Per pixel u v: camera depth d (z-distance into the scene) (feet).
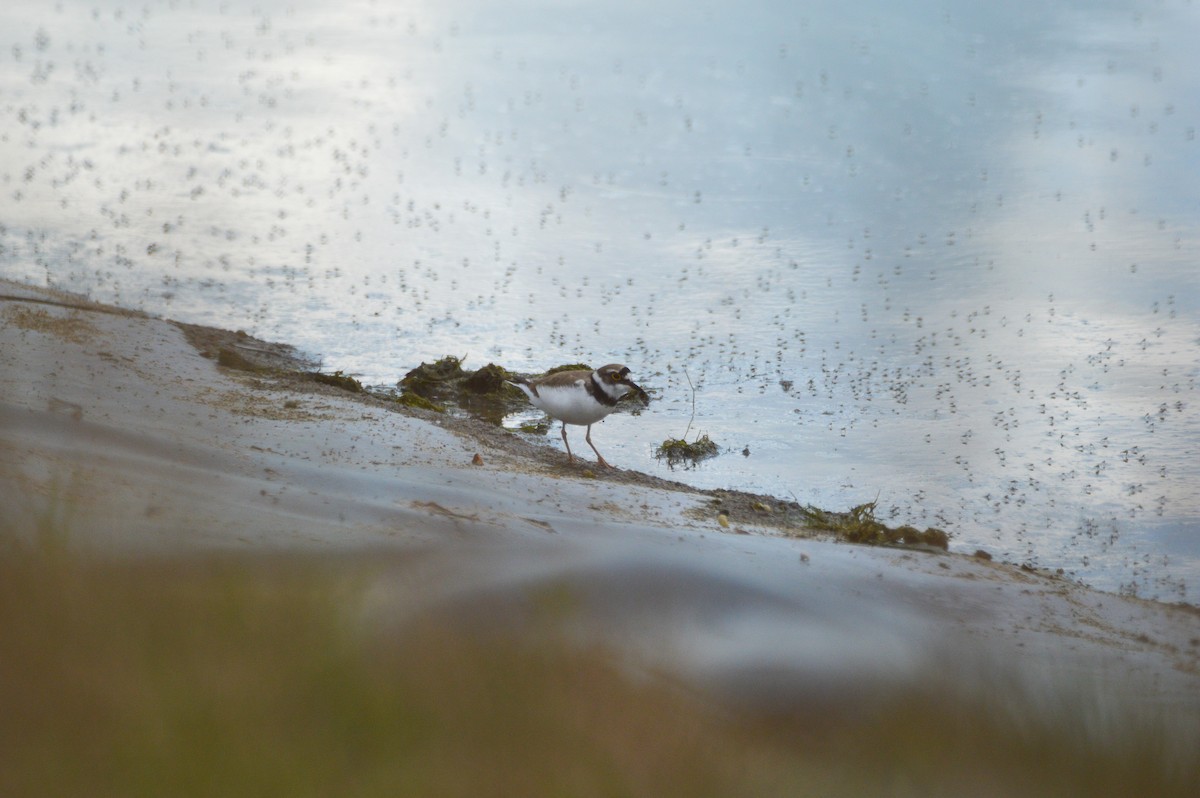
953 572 138.62
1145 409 204.13
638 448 190.80
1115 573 148.46
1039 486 175.11
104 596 68.08
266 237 306.14
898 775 69.87
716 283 281.54
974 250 301.02
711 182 366.63
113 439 131.64
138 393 166.81
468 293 272.72
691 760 62.18
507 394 214.90
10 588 66.44
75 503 96.94
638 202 348.59
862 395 214.90
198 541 96.48
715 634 101.09
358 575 87.81
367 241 307.99
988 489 174.19
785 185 363.76
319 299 263.49
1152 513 166.40
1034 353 233.14
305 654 63.98
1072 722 79.77
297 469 138.62
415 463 155.53
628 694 72.43
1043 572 145.59
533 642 78.28
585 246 309.83
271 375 204.95
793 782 63.93
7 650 59.67
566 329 250.98
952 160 383.86
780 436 196.95
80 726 55.16
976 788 68.03
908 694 85.51
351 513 122.83
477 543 117.08
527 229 322.96
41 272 261.44
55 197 325.01
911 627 114.93
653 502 157.17
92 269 268.21
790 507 165.89
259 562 92.99
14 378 156.46
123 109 429.79
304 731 57.41
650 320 256.93
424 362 226.79
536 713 63.16
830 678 92.63
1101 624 128.67
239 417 164.96
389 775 54.85
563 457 180.24
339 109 446.60
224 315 247.70
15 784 50.93
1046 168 373.20
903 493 173.68
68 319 203.31
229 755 54.39
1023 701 83.66
